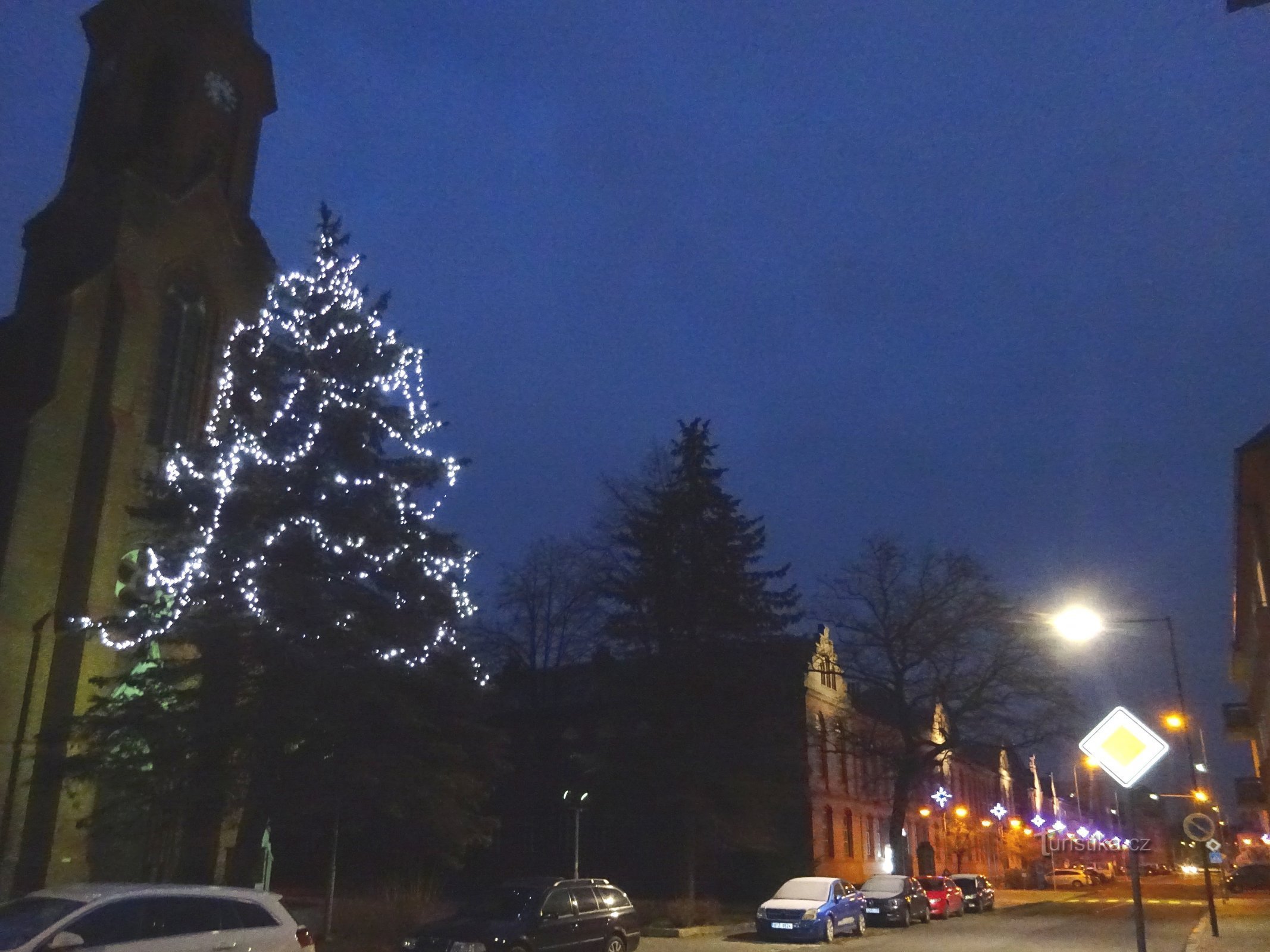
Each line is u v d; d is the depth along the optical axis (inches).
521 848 1742.1
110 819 863.7
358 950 780.6
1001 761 3137.3
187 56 1386.6
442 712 828.0
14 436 1136.2
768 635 1370.6
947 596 1617.9
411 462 873.5
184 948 441.7
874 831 2050.9
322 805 738.8
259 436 847.1
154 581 885.8
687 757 1282.0
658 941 1052.5
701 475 1408.7
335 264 895.1
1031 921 1365.7
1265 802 2039.9
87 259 1242.0
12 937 405.7
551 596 1929.1
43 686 1067.9
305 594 780.0
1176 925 1266.0
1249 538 1151.6
